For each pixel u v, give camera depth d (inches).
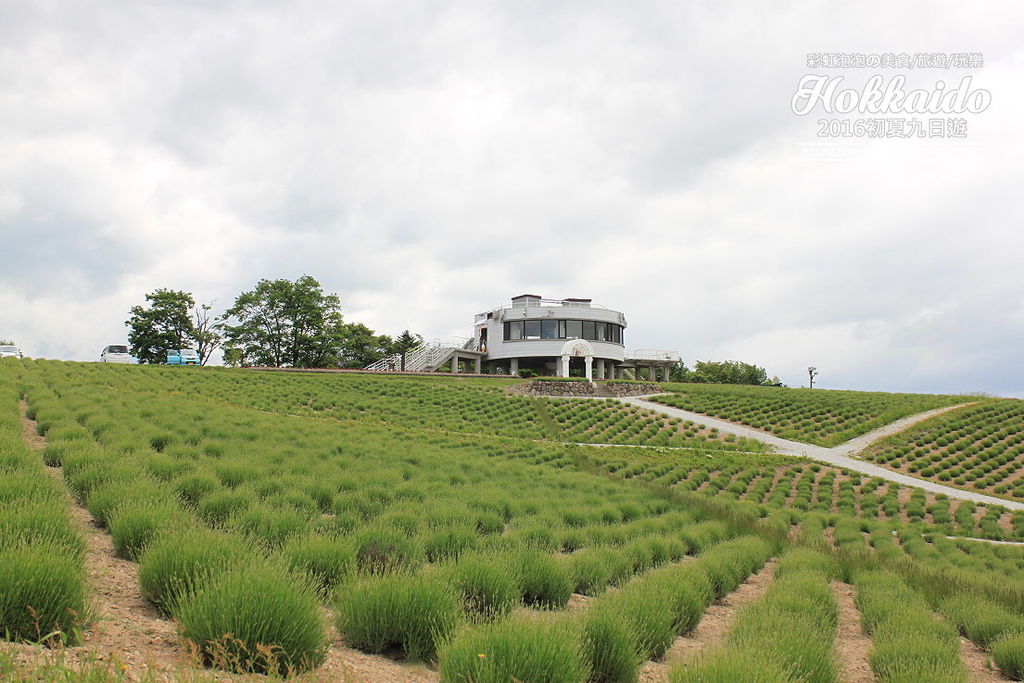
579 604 399.2
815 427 2089.1
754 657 263.0
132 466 497.7
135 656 208.1
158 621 253.9
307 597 233.9
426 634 263.7
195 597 229.1
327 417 1679.4
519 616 259.9
